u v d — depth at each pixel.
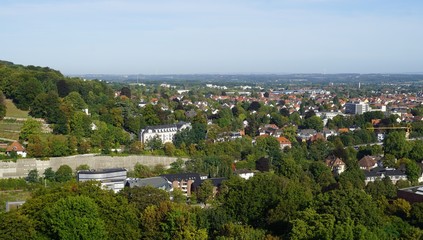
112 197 167.50
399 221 165.62
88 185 177.88
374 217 156.75
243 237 146.50
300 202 177.38
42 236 148.00
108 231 152.12
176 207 166.88
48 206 153.88
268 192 178.12
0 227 142.88
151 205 172.88
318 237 136.75
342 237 134.50
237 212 175.50
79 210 147.38
